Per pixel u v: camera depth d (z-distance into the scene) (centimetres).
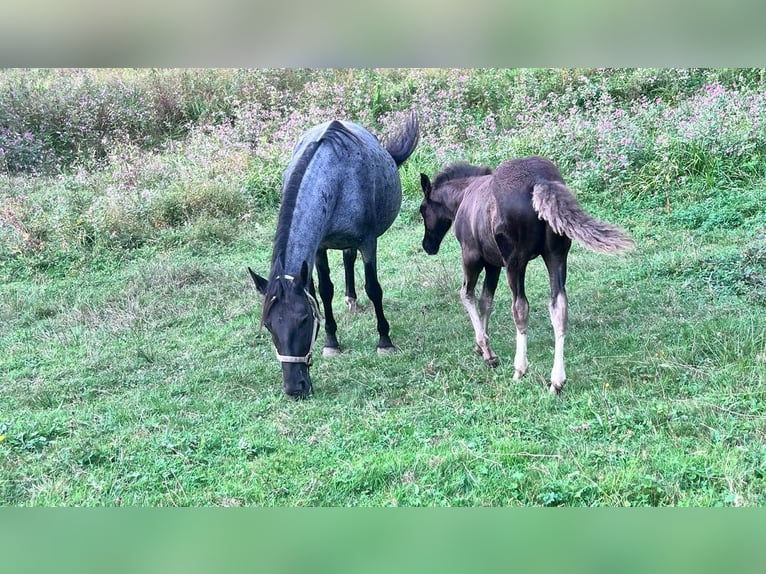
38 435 459
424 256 834
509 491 359
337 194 528
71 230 900
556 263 457
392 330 627
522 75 1228
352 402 482
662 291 616
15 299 752
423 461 390
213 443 438
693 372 468
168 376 560
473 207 514
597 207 867
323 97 1314
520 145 1020
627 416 417
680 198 843
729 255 648
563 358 495
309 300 465
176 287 765
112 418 481
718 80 1105
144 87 1416
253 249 904
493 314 634
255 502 371
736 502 328
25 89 1355
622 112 1026
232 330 649
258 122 1238
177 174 1084
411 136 716
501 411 448
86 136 1313
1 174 1167
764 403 418
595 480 359
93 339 646
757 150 867
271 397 502
